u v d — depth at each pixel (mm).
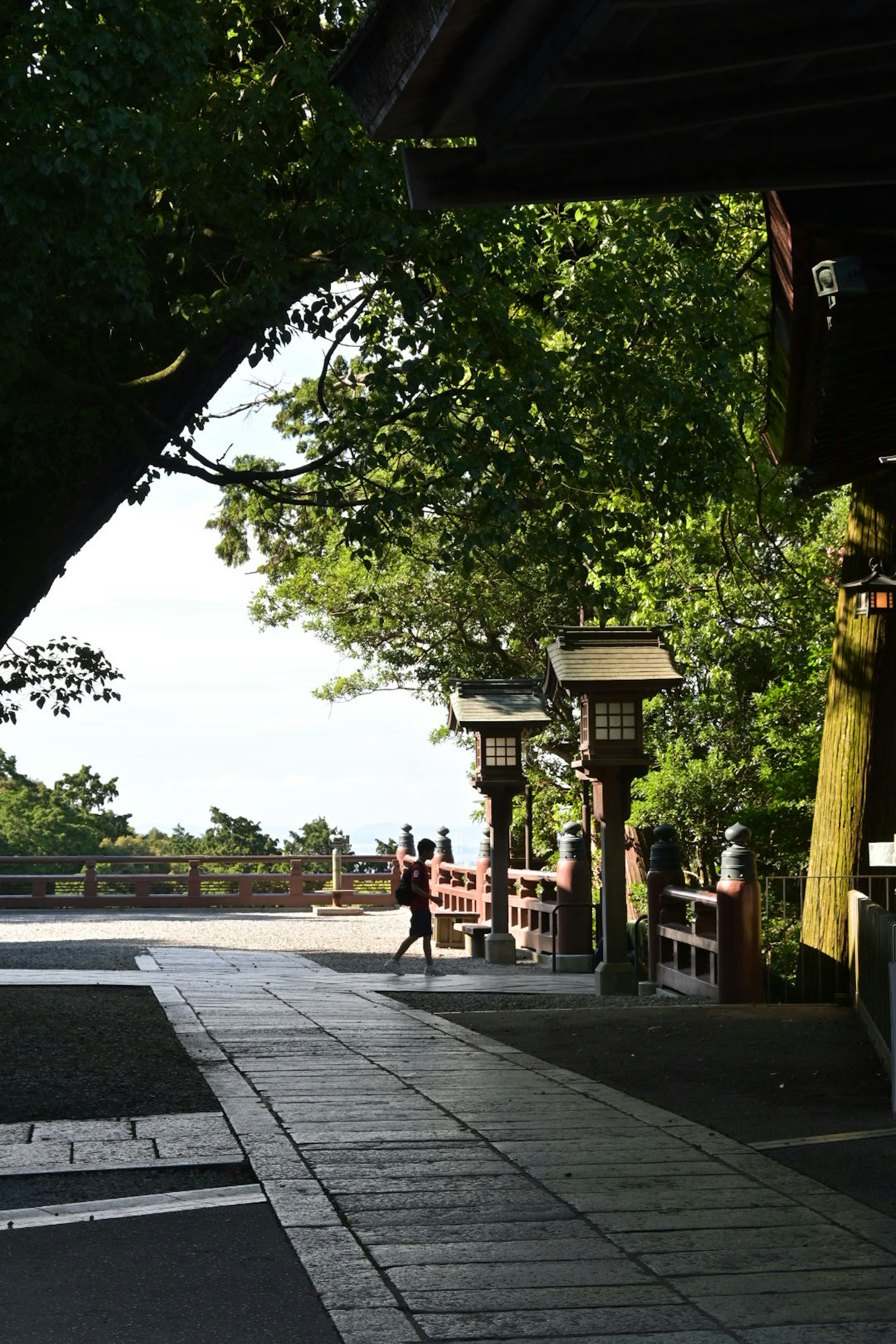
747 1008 12336
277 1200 5434
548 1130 6840
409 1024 11102
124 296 9406
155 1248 4887
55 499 11961
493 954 19000
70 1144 6465
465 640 28938
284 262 11320
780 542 22406
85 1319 4160
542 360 12297
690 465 13344
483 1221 5160
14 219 8570
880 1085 8344
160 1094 7848
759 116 3328
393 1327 4043
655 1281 4469
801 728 21719
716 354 13547
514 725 19062
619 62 2969
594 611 13617
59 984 13867
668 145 3529
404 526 12922
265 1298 4348
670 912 15609
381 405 12102
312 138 11180
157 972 15891
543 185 3564
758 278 17047
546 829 29391
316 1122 6980
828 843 14766
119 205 9055
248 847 52344
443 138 3475
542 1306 4230
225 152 10961
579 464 12047
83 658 14586
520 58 3072
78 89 8469
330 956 20281
